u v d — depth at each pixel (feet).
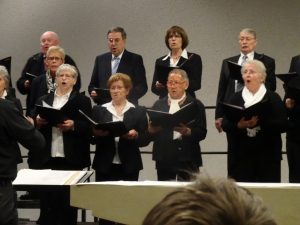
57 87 19.57
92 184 8.20
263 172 17.84
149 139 18.99
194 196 2.22
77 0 31.60
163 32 30.27
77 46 31.48
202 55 29.73
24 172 14.10
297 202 7.46
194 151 18.49
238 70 18.72
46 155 19.04
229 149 18.20
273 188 7.48
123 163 18.84
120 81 19.22
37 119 18.92
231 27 29.40
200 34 29.76
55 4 32.01
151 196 7.74
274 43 28.78
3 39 32.89
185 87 18.89
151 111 18.04
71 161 19.02
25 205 22.80
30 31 32.42
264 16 28.96
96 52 31.14
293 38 28.58
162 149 18.61
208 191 2.26
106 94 20.07
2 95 19.20
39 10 32.30
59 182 13.34
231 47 29.37
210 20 29.68
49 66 21.01
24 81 22.62
